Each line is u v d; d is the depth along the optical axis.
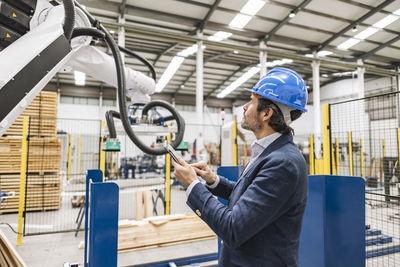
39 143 5.49
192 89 17.00
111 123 1.81
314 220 2.02
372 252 3.38
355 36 9.88
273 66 13.14
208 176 1.29
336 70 13.76
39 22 1.22
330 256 1.94
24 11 1.20
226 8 8.13
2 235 1.21
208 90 17.58
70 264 2.78
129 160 8.92
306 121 15.81
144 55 11.77
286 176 0.87
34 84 1.02
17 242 3.85
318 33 9.70
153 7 8.01
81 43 1.50
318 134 10.17
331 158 3.43
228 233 0.86
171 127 2.42
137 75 2.02
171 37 8.70
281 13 8.45
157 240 3.64
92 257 1.54
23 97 0.98
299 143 10.25
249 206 0.85
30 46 1.04
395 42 10.36
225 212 0.90
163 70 13.68
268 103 1.01
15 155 5.39
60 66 1.16
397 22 9.02
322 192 1.99
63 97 15.18
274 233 0.93
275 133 1.03
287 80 1.00
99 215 1.56
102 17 8.36
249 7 8.02
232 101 19.19
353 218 1.85
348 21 8.90
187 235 3.85
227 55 11.95
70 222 4.99
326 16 8.58
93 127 11.99
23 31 1.22
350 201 1.87
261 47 9.88
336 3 7.97
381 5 8.00
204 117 18.36
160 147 1.65
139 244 3.53
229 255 1.02
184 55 11.66
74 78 14.16
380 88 13.62
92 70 1.82
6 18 1.12
